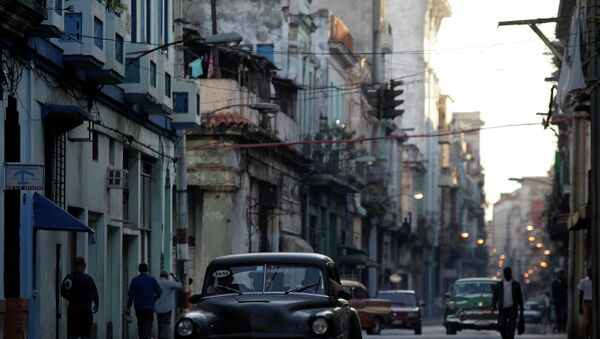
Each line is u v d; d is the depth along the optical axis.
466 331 81.94
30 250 34.25
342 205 106.69
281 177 80.19
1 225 32.47
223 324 24.89
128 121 47.62
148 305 40.38
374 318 69.38
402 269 151.50
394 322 76.94
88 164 41.88
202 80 68.88
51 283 37.59
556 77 59.28
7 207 33.12
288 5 85.38
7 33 32.25
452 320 67.00
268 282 26.47
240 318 24.86
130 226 48.88
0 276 32.50
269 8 85.12
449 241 188.00
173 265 58.41
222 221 67.50
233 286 26.47
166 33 55.41
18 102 33.84
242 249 69.88
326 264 26.98
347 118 109.19
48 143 37.50
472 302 67.06
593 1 44.75
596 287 47.25
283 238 81.31
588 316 51.69
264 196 75.62
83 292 34.16
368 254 123.19
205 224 67.69
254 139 70.62
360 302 68.69
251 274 26.62
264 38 84.88
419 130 167.88
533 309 124.12
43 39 35.66
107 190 44.72
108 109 44.38
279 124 80.00
